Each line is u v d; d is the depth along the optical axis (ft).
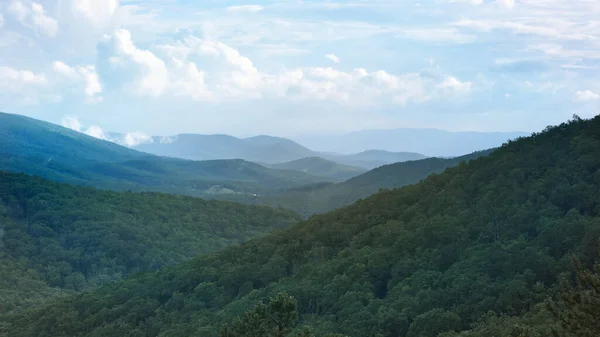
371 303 261.44
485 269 246.47
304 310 294.25
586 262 210.59
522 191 313.94
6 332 375.25
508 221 291.38
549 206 287.69
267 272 354.74
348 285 293.23
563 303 103.76
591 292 99.66
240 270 364.38
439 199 360.89
